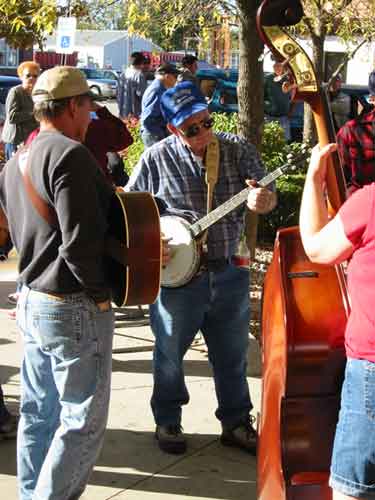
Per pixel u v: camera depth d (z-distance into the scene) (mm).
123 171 6336
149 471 4336
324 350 3066
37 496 3416
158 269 3514
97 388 3432
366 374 2689
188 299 4289
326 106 3162
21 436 3656
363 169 4848
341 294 3090
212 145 4242
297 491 3119
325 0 10883
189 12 9297
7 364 5691
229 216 4305
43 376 3578
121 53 36969
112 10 9500
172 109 4184
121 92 13992
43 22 7984
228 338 4422
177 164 4266
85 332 3389
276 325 3186
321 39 11695
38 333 3430
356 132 4844
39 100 3438
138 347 6000
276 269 3203
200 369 5641
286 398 3117
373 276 2686
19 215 3475
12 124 8586
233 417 4539
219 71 16219
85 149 3322
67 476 3400
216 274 4312
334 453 2801
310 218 2875
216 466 4398
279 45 3156
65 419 3424
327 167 3135
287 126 14617
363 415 2699
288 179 10305
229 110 15820
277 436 3168
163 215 4281
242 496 4113
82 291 3377
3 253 3928
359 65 19125
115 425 4816
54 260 3365
